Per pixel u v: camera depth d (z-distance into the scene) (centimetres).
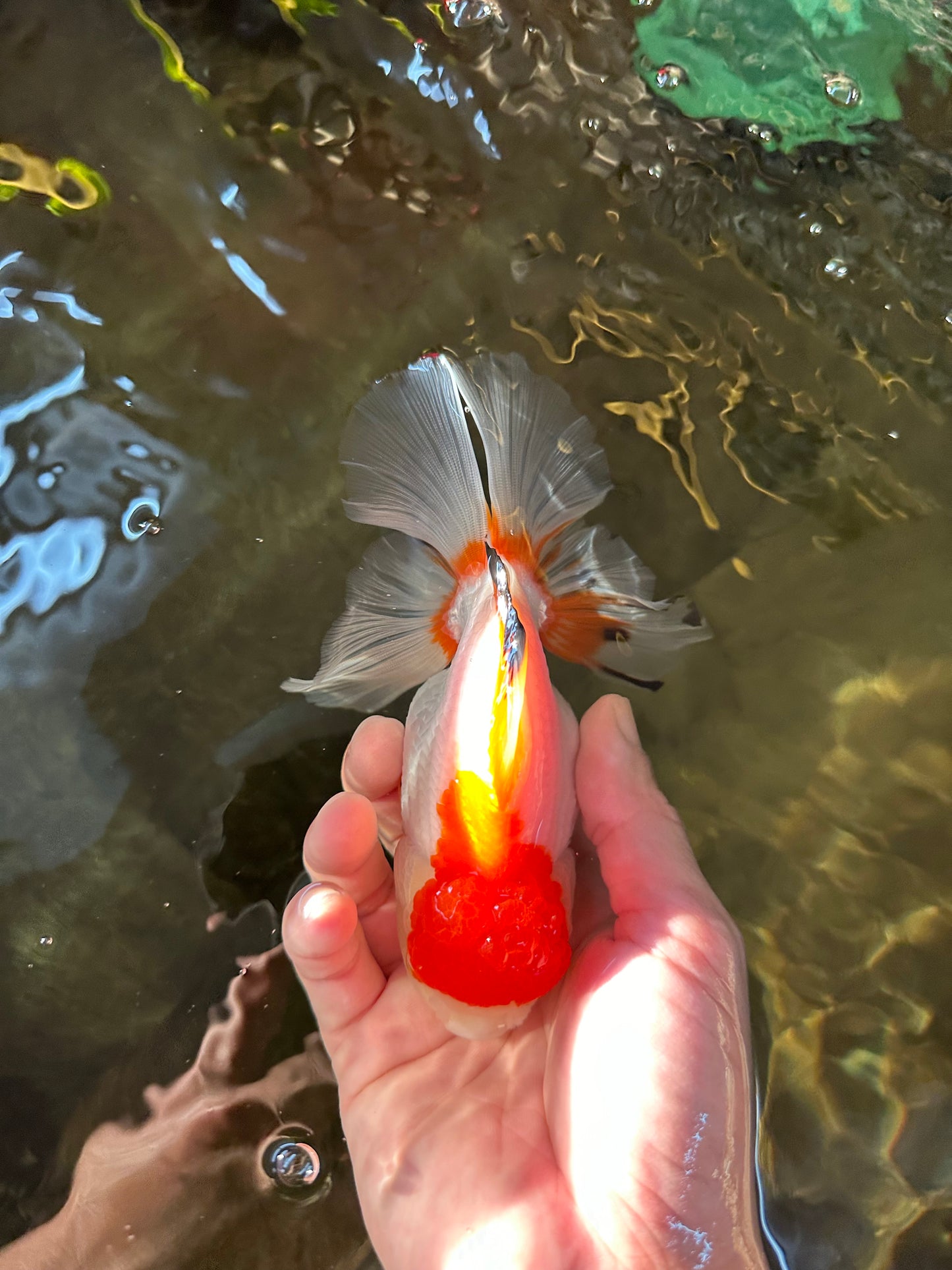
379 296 40
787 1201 30
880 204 43
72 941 32
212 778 34
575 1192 26
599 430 38
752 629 36
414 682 33
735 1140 26
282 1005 32
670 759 35
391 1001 29
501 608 27
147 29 43
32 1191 29
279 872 33
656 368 39
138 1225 29
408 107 42
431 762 29
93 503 36
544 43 44
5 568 35
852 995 33
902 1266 29
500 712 26
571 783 30
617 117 43
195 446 37
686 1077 26
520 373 34
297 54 43
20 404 37
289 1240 29
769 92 44
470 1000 25
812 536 38
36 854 33
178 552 36
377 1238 27
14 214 40
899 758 35
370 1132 28
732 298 41
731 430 39
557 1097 27
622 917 29
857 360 40
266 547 36
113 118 41
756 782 35
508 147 42
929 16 47
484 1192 26
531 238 41
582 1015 27
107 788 34
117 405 38
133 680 35
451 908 25
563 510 32
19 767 34
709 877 34
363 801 29
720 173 43
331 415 38
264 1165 30
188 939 32
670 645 34
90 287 39
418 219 41
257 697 35
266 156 41
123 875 33
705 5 45
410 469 33
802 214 42
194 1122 30
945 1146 30
